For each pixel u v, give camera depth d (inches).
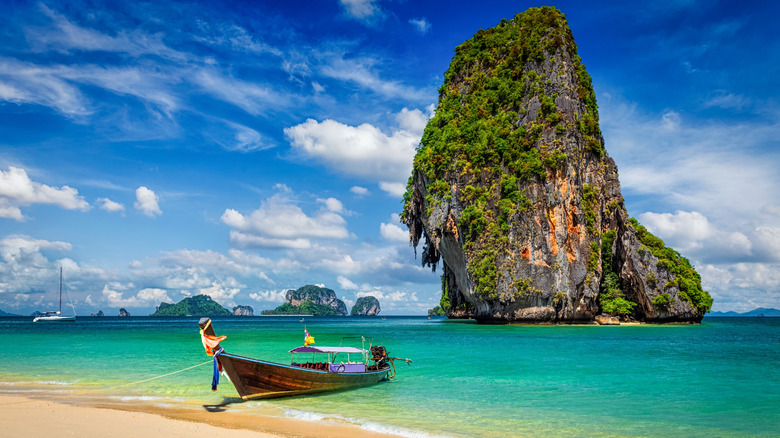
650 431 596.4
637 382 942.4
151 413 663.8
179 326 4148.6
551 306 3029.0
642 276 3324.3
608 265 3474.4
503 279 3019.2
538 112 3235.7
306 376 802.2
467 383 937.5
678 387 890.7
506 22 3767.2
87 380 955.3
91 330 3213.6
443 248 3577.8
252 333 2714.1
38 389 859.4
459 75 3814.0
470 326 3107.8
